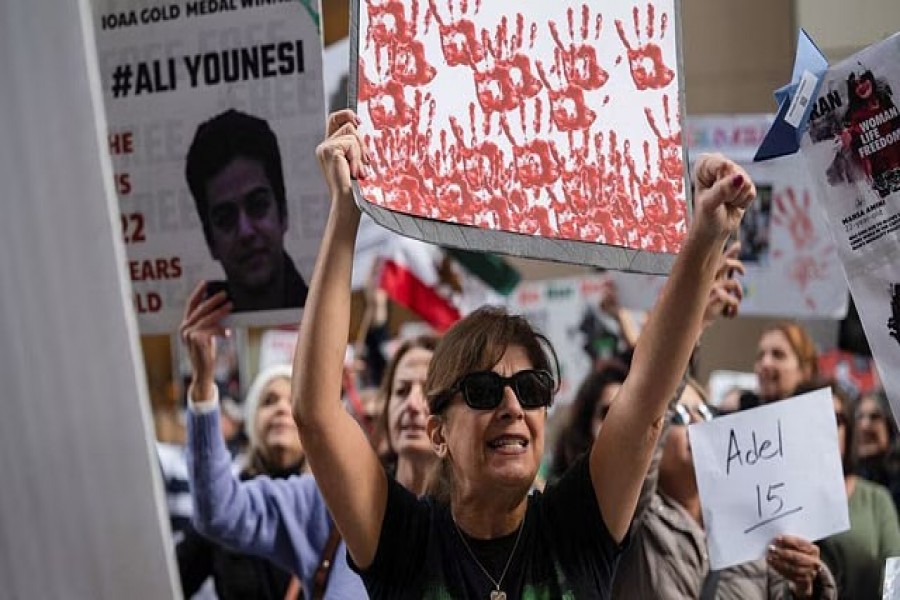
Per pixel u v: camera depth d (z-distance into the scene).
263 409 6.19
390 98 3.26
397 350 5.43
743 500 4.93
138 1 4.42
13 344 3.29
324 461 3.29
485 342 3.35
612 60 3.60
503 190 3.41
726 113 9.58
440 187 3.32
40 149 3.23
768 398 6.78
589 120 3.55
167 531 3.24
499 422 3.33
